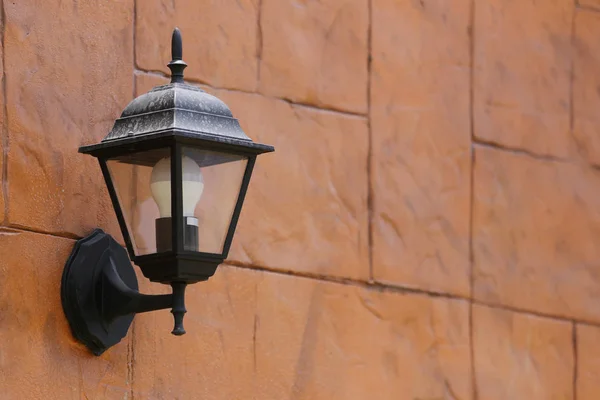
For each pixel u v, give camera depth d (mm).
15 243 3924
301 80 4996
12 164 3945
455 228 5434
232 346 4598
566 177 5898
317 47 5070
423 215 5328
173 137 3646
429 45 5461
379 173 5207
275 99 4902
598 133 6059
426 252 5316
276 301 4777
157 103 3805
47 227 4020
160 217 3725
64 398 4004
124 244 4254
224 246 3766
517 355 5570
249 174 3828
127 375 4227
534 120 5812
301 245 4898
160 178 3730
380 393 5047
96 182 4195
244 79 4812
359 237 5098
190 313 4484
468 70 5590
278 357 4742
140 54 4457
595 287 5922
